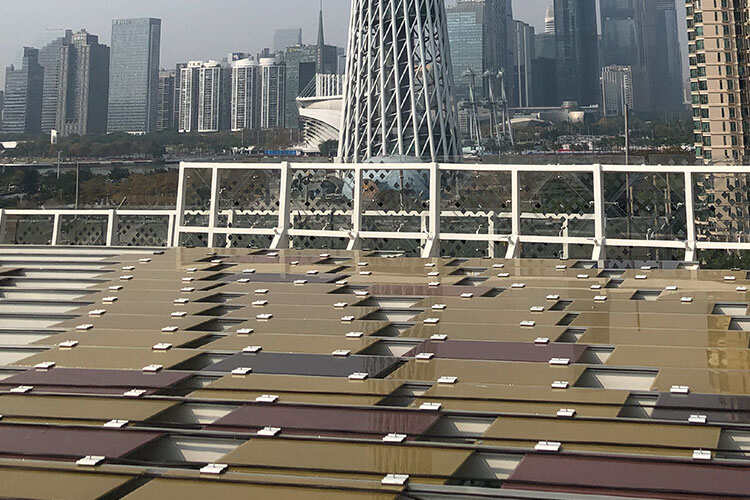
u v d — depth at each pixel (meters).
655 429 7.26
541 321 12.46
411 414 7.88
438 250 23.05
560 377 9.13
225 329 12.38
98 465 6.64
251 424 7.62
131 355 10.55
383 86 114.12
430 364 9.88
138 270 18.52
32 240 28.70
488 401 8.24
